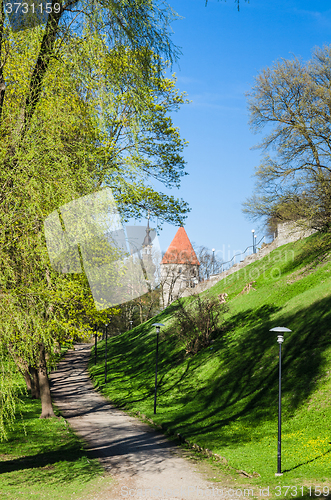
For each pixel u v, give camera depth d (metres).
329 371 15.59
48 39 8.85
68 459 11.34
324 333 18.30
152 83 10.24
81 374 38.00
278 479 9.48
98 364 40.44
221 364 22.59
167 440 14.87
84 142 9.87
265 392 16.98
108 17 9.05
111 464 11.28
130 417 19.84
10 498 7.87
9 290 7.62
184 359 27.39
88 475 9.82
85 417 19.83
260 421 14.77
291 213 27.39
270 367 18.86
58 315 9.65
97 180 10.16
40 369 16.66
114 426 17.50
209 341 26.97
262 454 11.56
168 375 26.14
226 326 27.62
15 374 7.95
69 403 24.16
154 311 64.62
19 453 11.73
